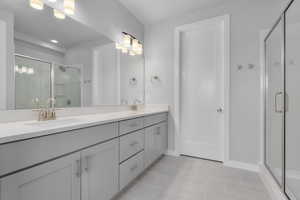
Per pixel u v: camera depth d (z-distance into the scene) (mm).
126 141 1618
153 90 2902
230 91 2248
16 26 1234
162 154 2742
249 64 2133
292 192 1421
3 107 1163
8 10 1189
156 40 2877
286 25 1604
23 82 1281
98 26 1984
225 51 2271
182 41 2732
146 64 2975
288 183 1463
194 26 2527
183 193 1604
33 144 824
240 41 2186
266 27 2041
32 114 1332
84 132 1128
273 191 1525
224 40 2285
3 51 1161
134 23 2701
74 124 1052
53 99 1504
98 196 1250
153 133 2242
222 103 2400
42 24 1410
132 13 2609
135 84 2723
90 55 1892
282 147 1558
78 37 1738
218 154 2436
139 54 2828
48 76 1467
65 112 1604
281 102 1650
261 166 1953
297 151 1559
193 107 2646
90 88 1903
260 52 2070
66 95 1626
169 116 2762
